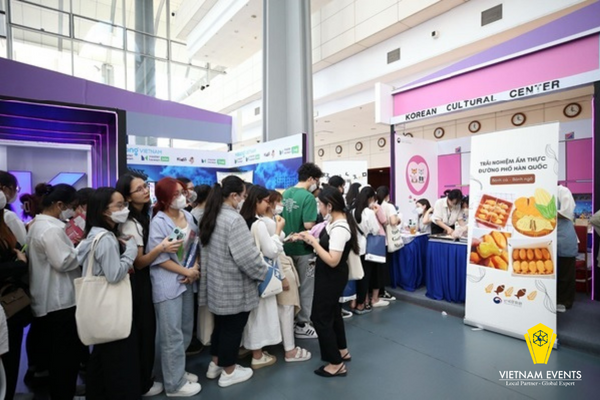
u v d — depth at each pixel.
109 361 1.62
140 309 1.88
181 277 1.95
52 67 8.53
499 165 2.85
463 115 8.17
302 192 2.74
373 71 6.88
